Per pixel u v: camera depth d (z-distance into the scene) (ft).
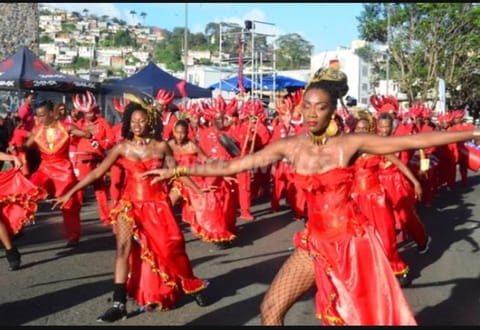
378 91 149.38
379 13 132.67
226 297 20.90
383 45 140.56
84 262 25.80
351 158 12.94
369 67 145.38
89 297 20.74
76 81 55.83
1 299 20.44
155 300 18.90
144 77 64.49
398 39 131.64
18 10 65.00
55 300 20.36
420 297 21.30
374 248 13.01
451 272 24.86
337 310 12.77
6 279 23.04
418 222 26.91
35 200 24.79
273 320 13.03
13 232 24.52
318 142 13.08
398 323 12.57
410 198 26.12
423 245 27.53
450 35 129.90
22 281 22.76
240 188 37.55
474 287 22.57
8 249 24.35
